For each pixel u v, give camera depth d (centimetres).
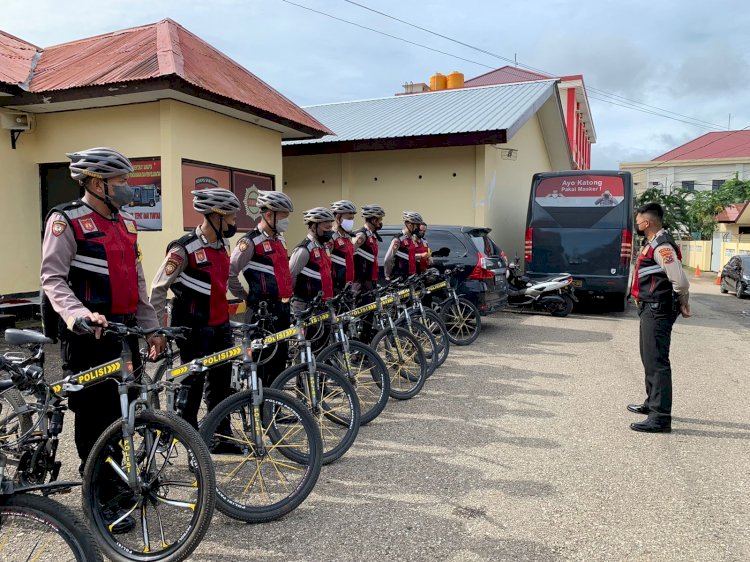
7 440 329
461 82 2020
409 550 311
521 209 1616
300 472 374
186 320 399
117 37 1014
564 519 345
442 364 729
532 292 1166
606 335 963
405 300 708
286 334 428
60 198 980
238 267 462
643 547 316
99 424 334
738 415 543
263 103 967
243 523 338
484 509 357
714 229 3597
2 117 866
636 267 513
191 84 789
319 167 1525
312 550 310
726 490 385
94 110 878
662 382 490
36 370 303
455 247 911
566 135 1819
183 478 344
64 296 299
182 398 364
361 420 498
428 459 432
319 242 549
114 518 311
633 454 445
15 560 236
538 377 672
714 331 1052
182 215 858
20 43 1031
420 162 1408
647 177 4247
